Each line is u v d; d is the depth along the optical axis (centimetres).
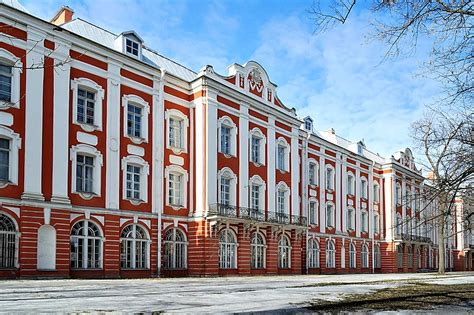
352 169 5250
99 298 1457
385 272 5619
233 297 1572
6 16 2384
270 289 1978
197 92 3331
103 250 2720
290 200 4031
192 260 3195
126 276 2823
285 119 4056
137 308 1207
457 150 1188
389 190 5753
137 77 3041
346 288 2081
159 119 3133
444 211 1269
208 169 3238
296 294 1722
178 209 3200
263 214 3694
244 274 3409
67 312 1094
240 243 3428
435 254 6788
